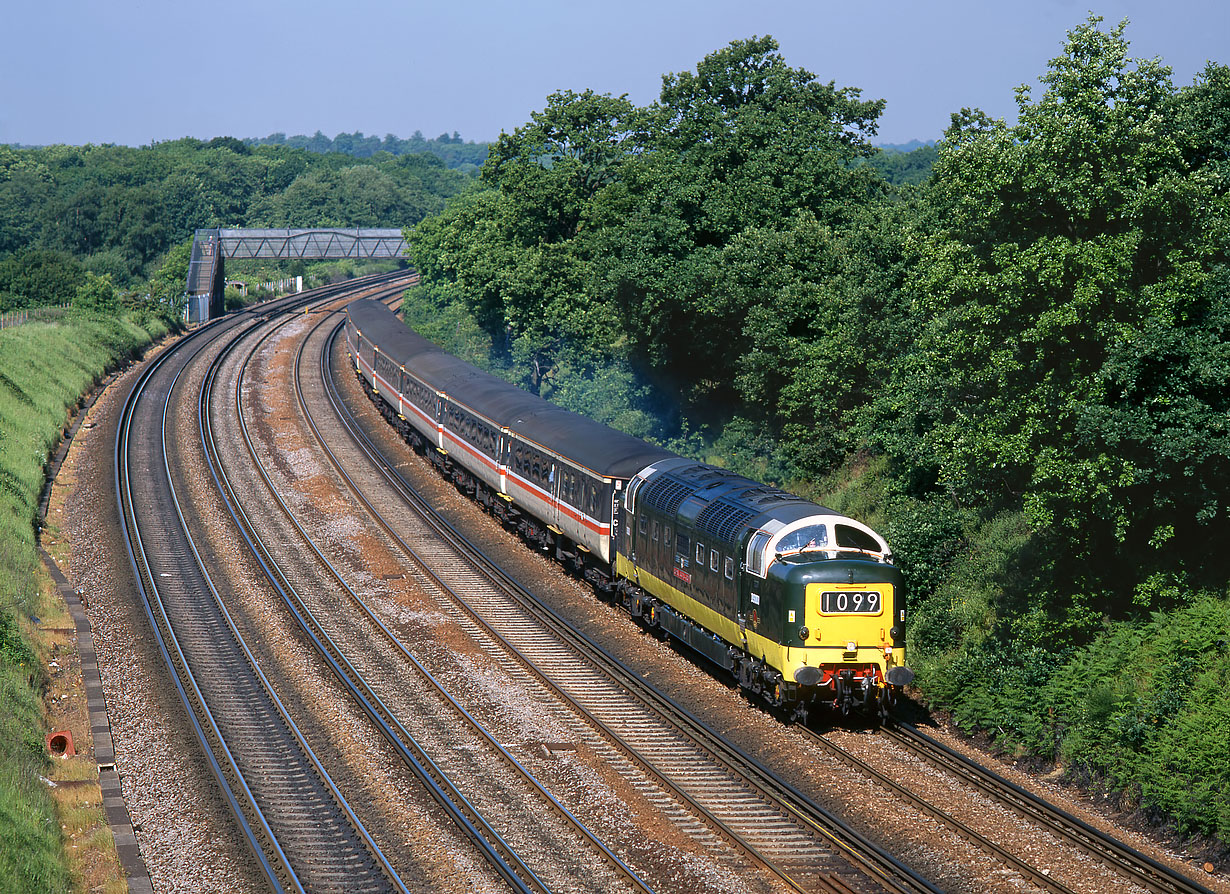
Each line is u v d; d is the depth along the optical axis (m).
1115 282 58.56
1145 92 59.69
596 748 60.47
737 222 123.56
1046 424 62.31
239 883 46.81
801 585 61.16
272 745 60.75
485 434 109.44
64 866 47.00
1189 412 57.09
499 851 48.94
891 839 50.31
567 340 152.00
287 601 84.06
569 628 79.69
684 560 72.50
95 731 61.97
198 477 120.56
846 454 104.38
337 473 126.19
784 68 136.62
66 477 119.00
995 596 72.62
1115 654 60.69
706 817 52.12
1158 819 52.47
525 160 158.38
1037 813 52.69
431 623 81.00
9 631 69.81
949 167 66.69
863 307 95.25
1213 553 63.78
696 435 126.81
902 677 61.81
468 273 166.38
